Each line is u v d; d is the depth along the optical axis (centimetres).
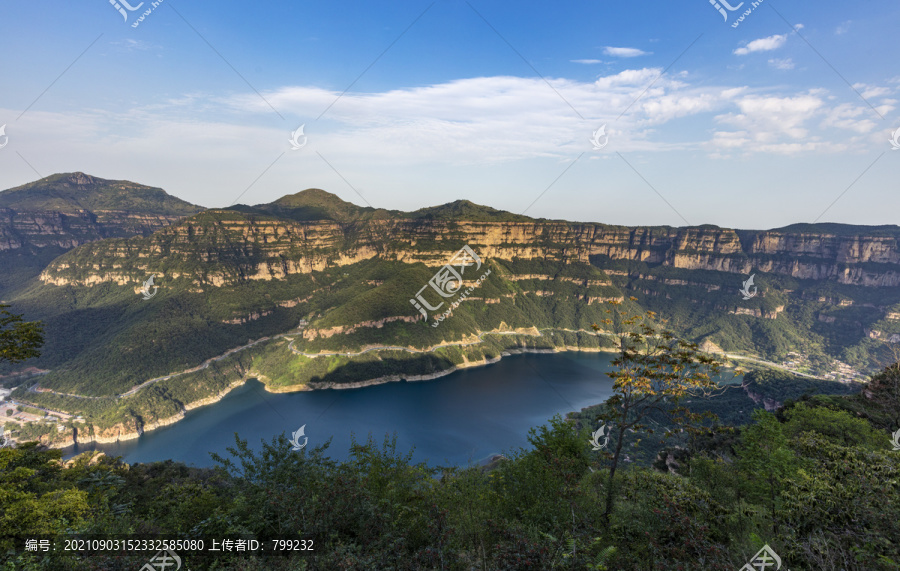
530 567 1039
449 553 1103
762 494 1770
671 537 1300
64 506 1539
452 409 16912
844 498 1166
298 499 1264
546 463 1902
